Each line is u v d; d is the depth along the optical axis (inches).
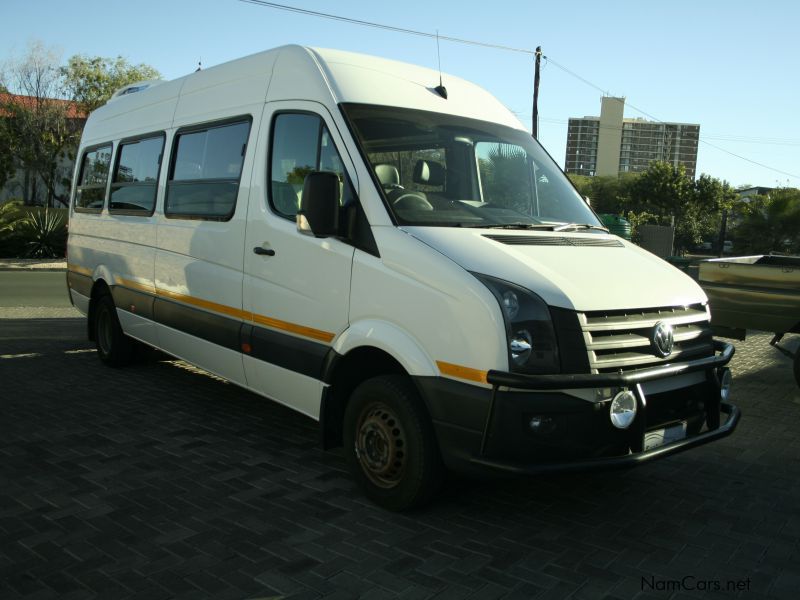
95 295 332.2
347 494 186.1
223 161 230.5
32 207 1104.2
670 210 2178.9
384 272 169.0
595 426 150.5
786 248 1282.0
